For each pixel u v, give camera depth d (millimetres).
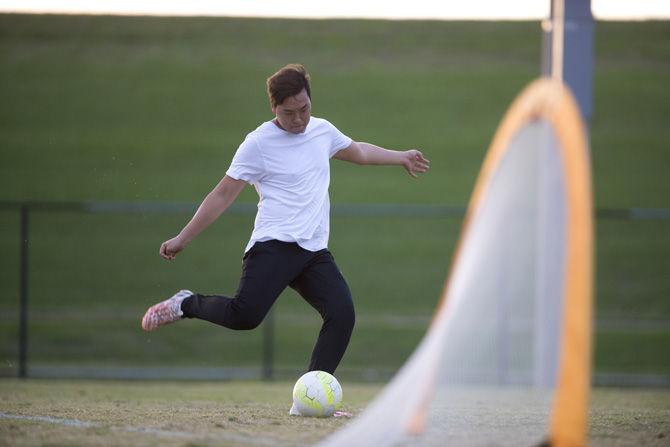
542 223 11156
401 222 72125
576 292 10055
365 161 18375
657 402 26469
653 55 96750
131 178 75375
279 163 17000
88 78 91625
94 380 39062
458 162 80438
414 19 106125
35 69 92312
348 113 87250
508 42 100938
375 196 75250
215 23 104062
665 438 15078
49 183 73938
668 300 58375
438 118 87125
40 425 15969
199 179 75938
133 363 46719
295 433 14977
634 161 79125
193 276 61156
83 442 13789
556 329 11070
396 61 97312
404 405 11219
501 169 11016
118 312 54719
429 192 75938
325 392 17578
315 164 17266
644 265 64000
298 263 17109
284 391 31500
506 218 11141
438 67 96062
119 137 82625
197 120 86062
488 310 11078
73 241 66438
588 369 10078
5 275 60406
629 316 55500
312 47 99750
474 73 94625
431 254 66625
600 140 82812
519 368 11242
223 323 17281
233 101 89312
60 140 81375
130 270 61781
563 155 10414
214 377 40031
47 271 61250
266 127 17141
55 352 48031
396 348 50000
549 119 10852
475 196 11156
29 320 52906
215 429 15461
